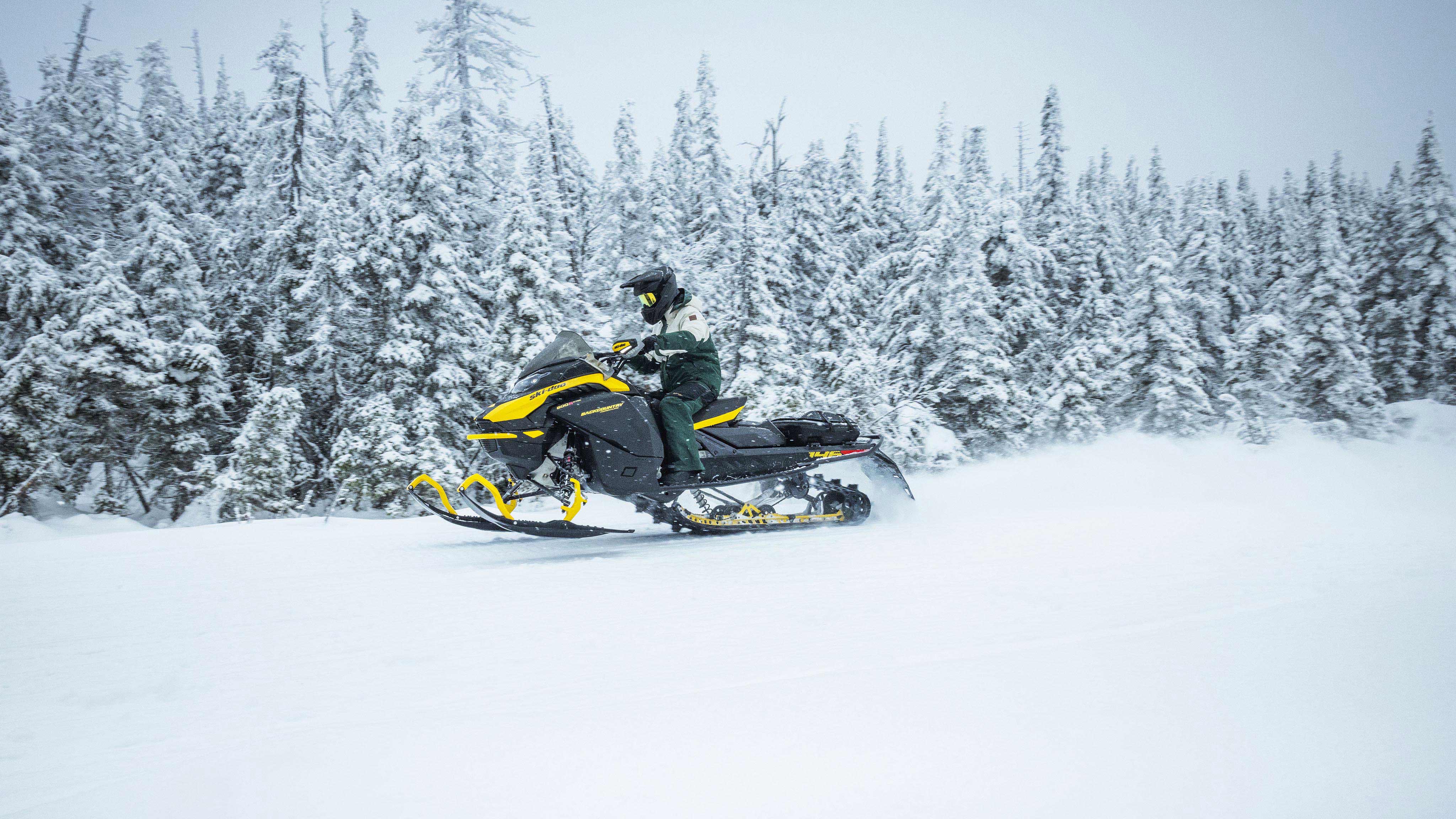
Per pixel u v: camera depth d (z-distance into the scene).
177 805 1.66
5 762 2.04
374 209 16.30
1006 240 21.47
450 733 2.04
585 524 6.06
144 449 15.51
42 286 15.98
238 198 20.59
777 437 6.46
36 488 14.32
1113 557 4.53
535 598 3.87
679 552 5.28
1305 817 1.52
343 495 14.22
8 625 3.49
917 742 1.89
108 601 3.93
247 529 6.60
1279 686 2.21
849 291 23.45
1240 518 6.10
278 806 1.64
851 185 29.33
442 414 15.91
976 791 1.64
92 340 14.84
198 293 17.06
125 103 22.56
